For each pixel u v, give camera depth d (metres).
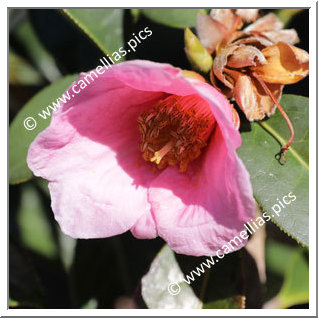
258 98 0.37
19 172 0.42
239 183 0.34
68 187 0.37
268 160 0.38
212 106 0.35
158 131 0.38
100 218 0.37
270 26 0.38
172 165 0.38
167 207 0.37
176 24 0.41
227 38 0.38
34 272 0.44
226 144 0.35
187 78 0.36
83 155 0.37
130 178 0.38
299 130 0.38
